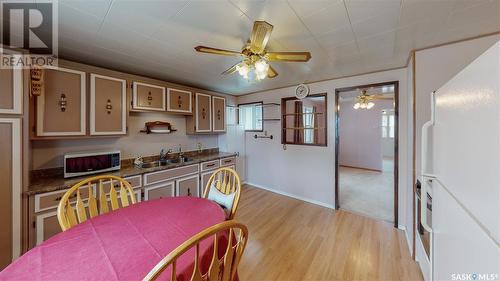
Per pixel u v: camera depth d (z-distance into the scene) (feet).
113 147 9.00
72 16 4.72
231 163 12.91
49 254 3.08
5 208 5.09
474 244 2.25
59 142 7.48
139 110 8.82
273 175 13.26
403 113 8.31
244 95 14.76
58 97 6.53
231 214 5.36
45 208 5.79
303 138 13.16
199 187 10.71
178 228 3.92
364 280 5.55
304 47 6.48
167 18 4.85
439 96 3.56
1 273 2.68
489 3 4.23
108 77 7.79
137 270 2.76
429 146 5.10
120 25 5.16
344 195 12.48
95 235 3.64
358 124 20.86
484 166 2.07
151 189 8.49
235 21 4.99
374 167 19.85
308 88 11.13
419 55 6.55
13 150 5.18
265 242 7.39
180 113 10.66
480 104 2.15
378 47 6.50
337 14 4.68
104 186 7.13
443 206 3.26
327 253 6.73
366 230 8.22
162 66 8.43
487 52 2.02
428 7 4.40
